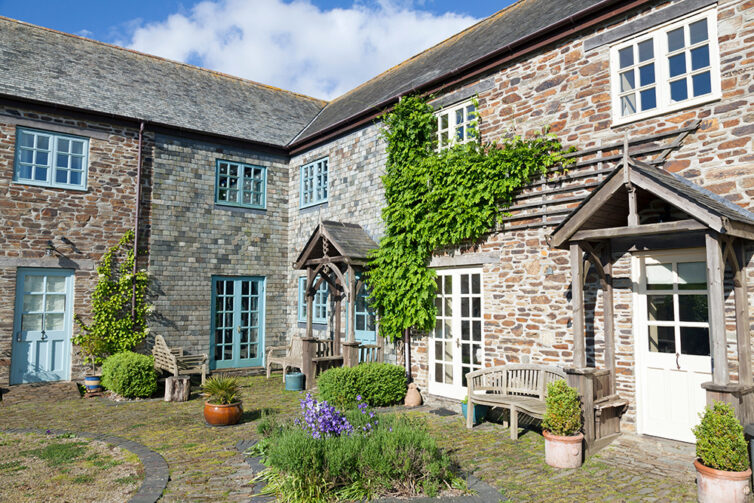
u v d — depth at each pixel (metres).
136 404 9.33
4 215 10.12
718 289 4.92
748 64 5.86
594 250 6.84
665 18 6.62
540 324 7.64
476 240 8.69
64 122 10.84
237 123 13.82
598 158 7.12
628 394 6.54
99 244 11.12
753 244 5.57
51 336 10.57
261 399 9.67
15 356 10.20
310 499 4.49
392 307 10.03
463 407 7.88
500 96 8.66
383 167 10.84
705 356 5.96
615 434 6.39
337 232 10.51
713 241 4.98
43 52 12.27
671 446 5.98
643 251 6.50
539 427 7.29
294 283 13.63
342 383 8.56
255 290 13.43
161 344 11.20
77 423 7.81
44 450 6.33
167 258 11.99
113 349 11.04
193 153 12.54
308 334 10.86
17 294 10.28
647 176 5.43
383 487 4.78
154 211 11.88
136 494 4.78
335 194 12.24
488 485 5.04
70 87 11.52
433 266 9.42
